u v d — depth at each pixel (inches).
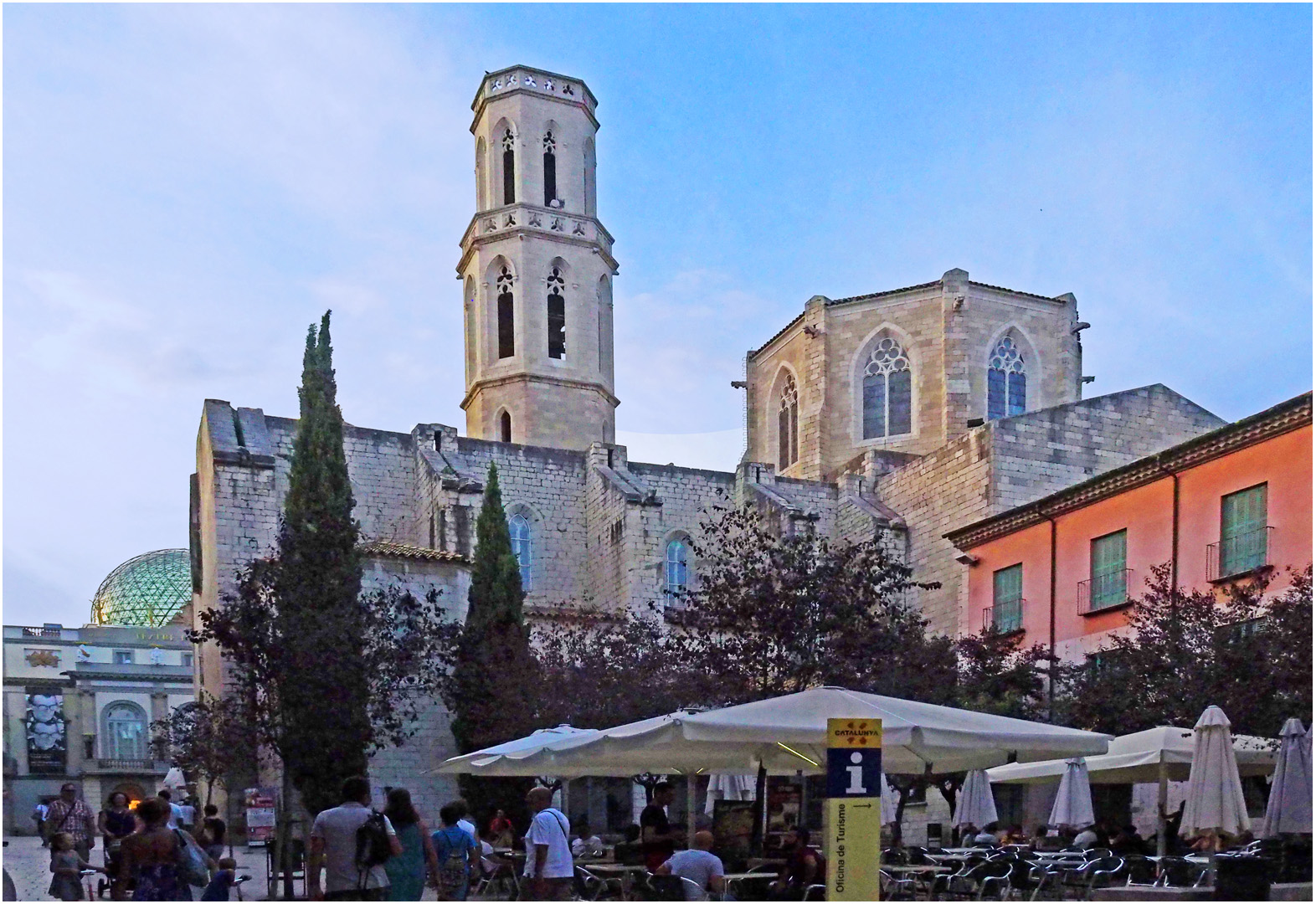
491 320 2482.8
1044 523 1488.7
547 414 2400.3
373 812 497.7
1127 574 1334.9
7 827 2935.5
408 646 1294.3
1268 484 1167.6
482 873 877.2
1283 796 741.3
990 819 1000.9
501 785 1437.0
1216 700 949.8
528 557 1982.0
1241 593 1056.2
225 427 1686.8
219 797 1453.0
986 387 2177.7
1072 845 930.7
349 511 1344.7
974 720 611.2
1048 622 1456.7
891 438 2226.9
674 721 574.2
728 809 786.2
